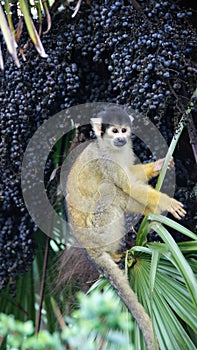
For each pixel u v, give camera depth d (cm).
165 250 789
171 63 887
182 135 1024
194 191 934
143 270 834
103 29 958
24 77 999
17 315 1123
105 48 976
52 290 1098
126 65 913
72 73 995
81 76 1042
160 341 749
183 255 809
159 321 764
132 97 928
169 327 759
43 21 1025
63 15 1017
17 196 1033
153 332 737
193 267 822
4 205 1048
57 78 995
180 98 916
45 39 1014
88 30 990
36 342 494
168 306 780
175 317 768
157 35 894
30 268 1126
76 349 697
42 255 1128
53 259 1113
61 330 1073
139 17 923
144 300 795
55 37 1016
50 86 992
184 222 971
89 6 1002
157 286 802
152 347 743
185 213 902
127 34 927
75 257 1075
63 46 1005
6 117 1012
